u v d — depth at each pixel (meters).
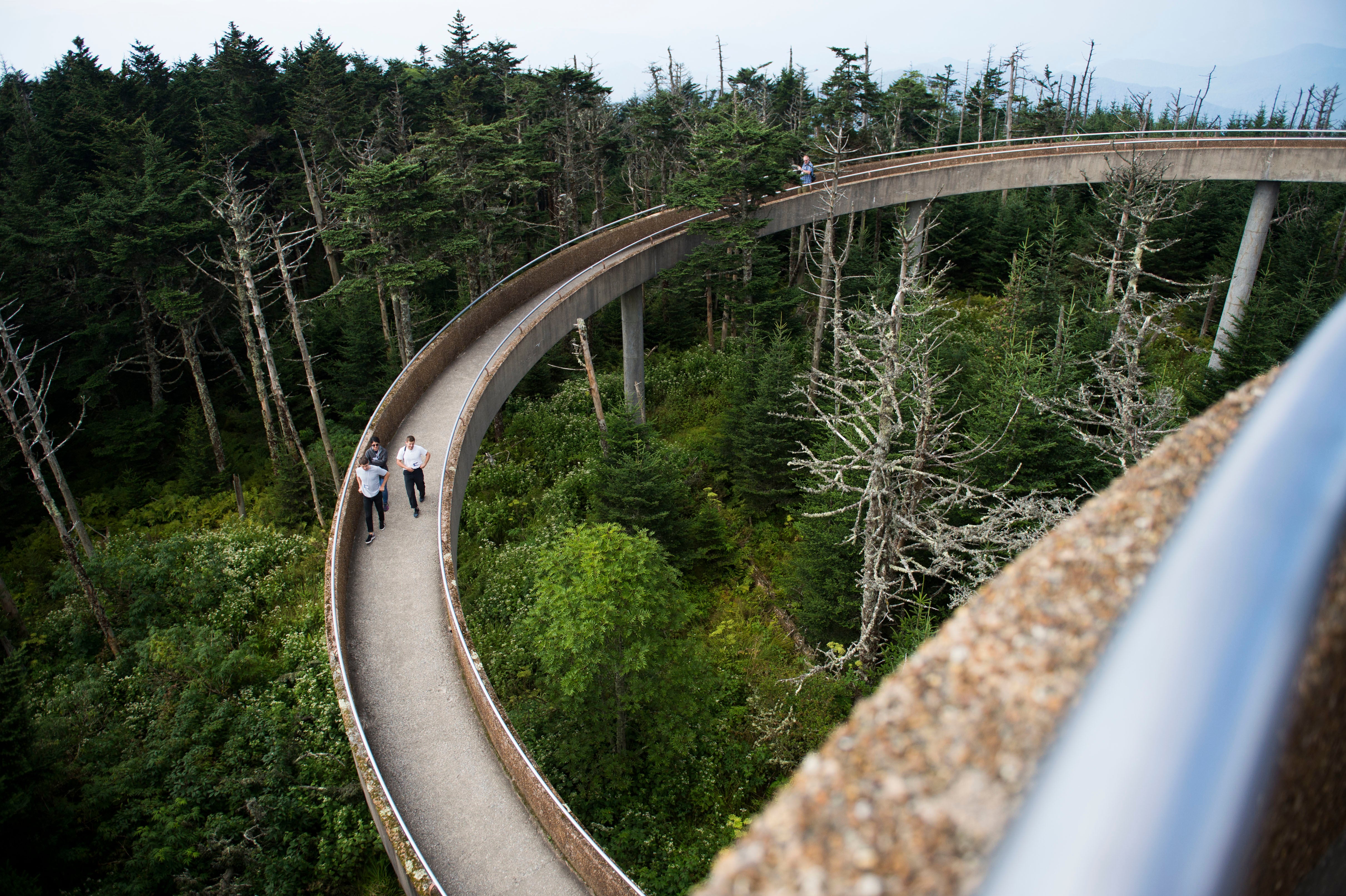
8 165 44.47
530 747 19.31
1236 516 1.23
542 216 49.38
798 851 1.44
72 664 25.89
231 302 41.31
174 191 38.59
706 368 42.41
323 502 33.88
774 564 28.50
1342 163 35.16
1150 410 18.66
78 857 17.64
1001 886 0.90
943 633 1.89
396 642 15.16
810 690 21.30
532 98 47.19
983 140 66.00
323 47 49.59
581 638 17.11
